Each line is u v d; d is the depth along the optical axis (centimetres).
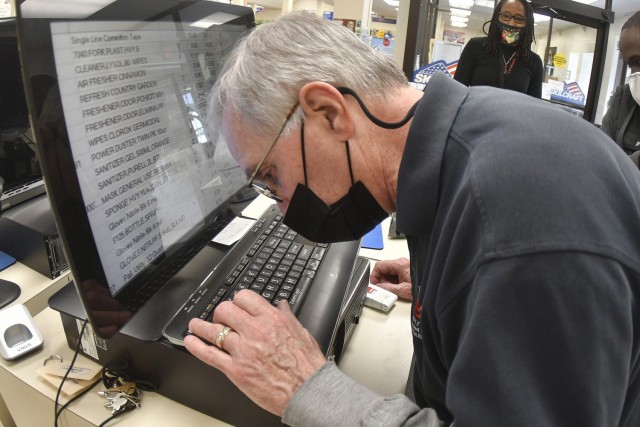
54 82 42
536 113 44
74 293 65
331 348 60
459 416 36
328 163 53
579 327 34
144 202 59
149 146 59
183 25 65
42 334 70
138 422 55
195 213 72
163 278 64
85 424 56
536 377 34
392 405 47
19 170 90
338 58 50
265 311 55
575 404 34
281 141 52
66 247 44
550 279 34
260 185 60
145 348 57
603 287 34
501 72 229
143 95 58
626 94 210
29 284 87
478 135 44
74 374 60
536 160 38
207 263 72
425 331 49
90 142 48
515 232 36
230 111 53
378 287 87
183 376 56
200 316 59
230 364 51
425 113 47
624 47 184
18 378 61
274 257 73
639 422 50
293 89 50
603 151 41
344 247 78
